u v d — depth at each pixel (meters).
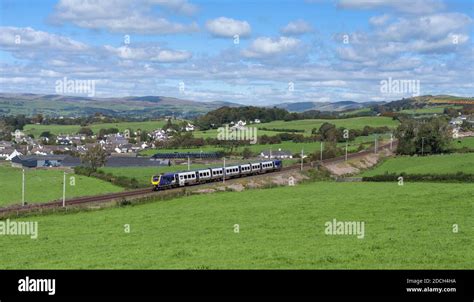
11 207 74.81
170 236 52.06
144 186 119.62
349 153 172.50
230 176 116.88
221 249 44.19
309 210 65.75
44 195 108.75
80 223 62.00
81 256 43.75
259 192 90.88
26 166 190.00
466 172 112.81
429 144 168.50
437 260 38.38
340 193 84.56
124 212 70.19
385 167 146.75
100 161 176.88
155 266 38.72
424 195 74.88
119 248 46.78
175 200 82.56
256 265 38.06
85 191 113.56
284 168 138.75
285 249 43.25
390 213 61.34
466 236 47.28
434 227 52.06
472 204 65.81
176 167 155.88
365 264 37.69
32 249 48.03
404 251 41.31
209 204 76.38
